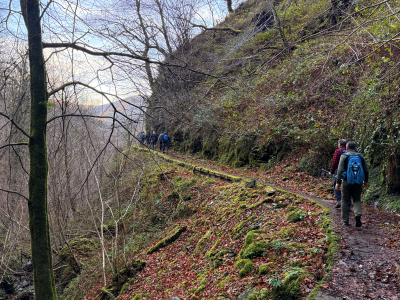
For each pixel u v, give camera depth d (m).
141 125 7.75
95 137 10.62
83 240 12.79
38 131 5.32
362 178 5.67
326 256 4.77
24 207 12.24
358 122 9.01
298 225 6.51
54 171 11.52
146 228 12.84
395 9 8.19
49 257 5.27
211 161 17.47
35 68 5.38
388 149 7.45
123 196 14.59
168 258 9.57
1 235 12.83
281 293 4.30
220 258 7.13
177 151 22.64
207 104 16.11
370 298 3.60
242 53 19.06
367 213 6.74
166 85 6.55
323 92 11.66
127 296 8.41
